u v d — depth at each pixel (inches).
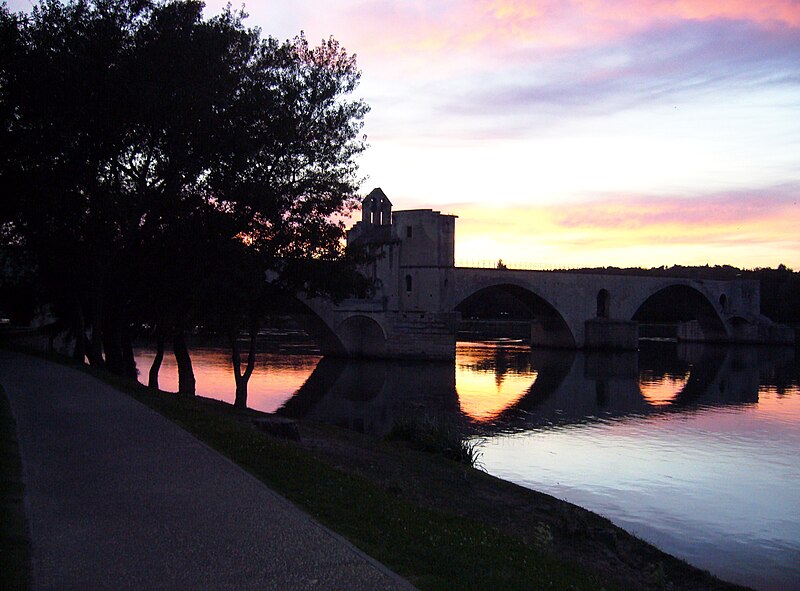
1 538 353.4
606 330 4293.8
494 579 364.8
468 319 7377.0
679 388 2694.4
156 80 1190.9
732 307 5216.5
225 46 1250.6
